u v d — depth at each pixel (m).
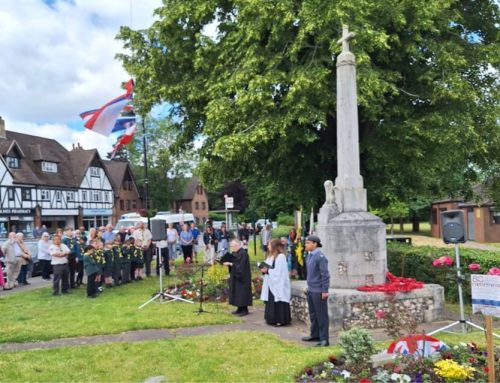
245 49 15.03
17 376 6.87
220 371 6.88
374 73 13.77
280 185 20.44
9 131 48.19
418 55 15.05
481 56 16.50
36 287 17.27
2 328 10.13
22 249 17.56
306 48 15.30
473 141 16.08
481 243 37.59
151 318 10.73
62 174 50.84
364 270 10.51
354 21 13.70
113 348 8.24
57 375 6.89
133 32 19.11
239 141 14.23
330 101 14.38
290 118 14.32
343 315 9.58
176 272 16.69
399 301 9.94
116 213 60.09
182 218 35.38
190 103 18.16
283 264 10.16
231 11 17.30
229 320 10.54
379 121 16.22
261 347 8.08
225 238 25.02
